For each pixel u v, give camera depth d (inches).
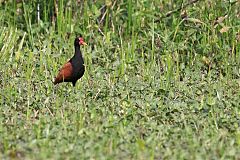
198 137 629.0
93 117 672.4
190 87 797.9
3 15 948.6
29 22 930.1
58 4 967.0
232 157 581.3
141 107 719.7
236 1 903.7
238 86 811.4
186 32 917.8
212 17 910.4
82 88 780.6
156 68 865.5
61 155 569.3
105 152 581.3
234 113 703.7
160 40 911.0
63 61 875.4
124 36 949.2
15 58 863.1
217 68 880.3
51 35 927.7
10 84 779.4
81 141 602.9
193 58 900.6
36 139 607.2
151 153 579.5
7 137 612.7
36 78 808.3
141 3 947.3
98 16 957.2
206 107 714.2
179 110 710.5
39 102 730.2
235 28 908.6
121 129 628.4
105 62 883.4
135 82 800.9
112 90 769.6
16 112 699.4
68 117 681.0
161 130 639.8
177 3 956.0
